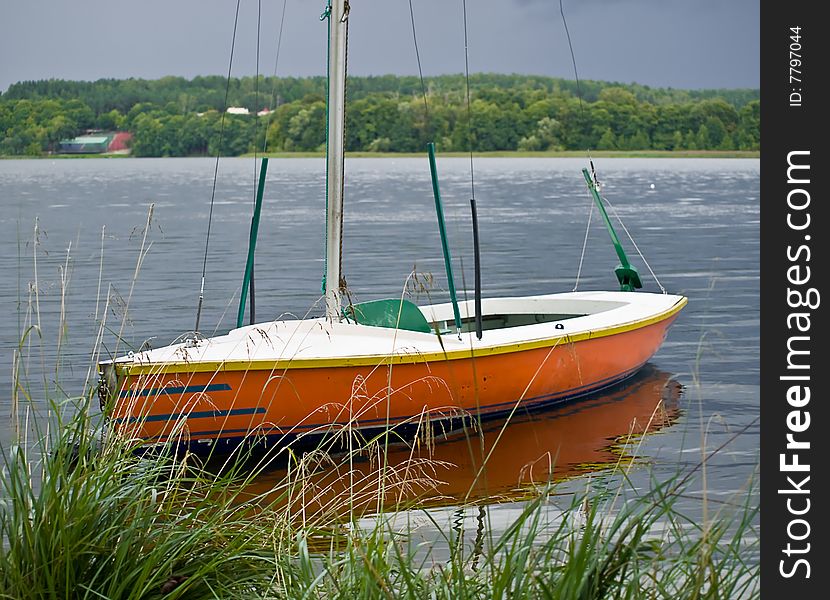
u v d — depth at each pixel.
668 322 13.04
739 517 6.68
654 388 12.34
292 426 9.44
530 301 13.64
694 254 27.56
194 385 8.99
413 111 108.06
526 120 109.31
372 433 9.78
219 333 16.02
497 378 10.48
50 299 19.11
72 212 44.06
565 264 25.42
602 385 12.00
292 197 55.38
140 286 21.27
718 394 12.00
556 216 41.31
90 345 14.44
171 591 4.75
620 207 46.38
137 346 14.45
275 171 92.69
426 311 12.71
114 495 4.97
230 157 118.25
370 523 7.07
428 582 4.64
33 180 77.06
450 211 44.22
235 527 5.43
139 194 58.72
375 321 10.52
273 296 20.09
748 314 17.89
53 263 25.34
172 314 17.84
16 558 4.57
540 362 10.84
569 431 10.40
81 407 5.54
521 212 43.47
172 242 31.00
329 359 9.35
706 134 112.88
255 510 7.71
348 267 24.73
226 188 64.81
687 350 14.65
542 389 11.05
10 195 57.41
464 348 10.16
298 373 9.31
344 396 9.54
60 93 113.56
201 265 25.06
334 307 10.37
